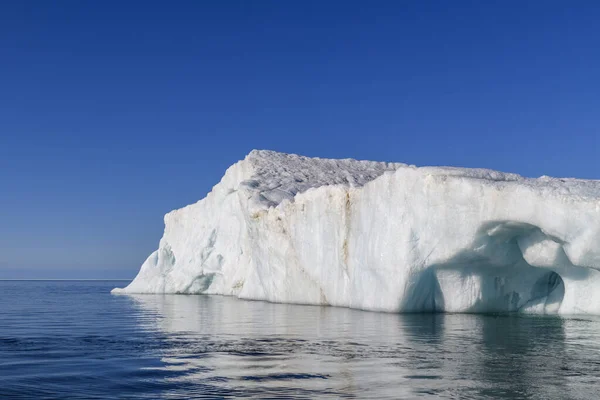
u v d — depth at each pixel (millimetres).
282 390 9914
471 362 12414
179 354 14156
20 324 23000
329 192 31391
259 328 19953
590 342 15469
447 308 25469
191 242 54500
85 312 30469
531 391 9711
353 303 29078
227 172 50031
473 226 23031
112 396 9703
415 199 24562
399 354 13578
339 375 11109
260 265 38719
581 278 23734
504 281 25797
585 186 21766
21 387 10492
